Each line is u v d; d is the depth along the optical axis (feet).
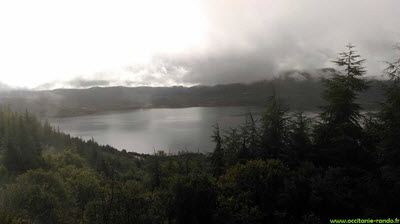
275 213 63.72
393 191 58.59
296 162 94.22
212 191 61.82
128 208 63.67
